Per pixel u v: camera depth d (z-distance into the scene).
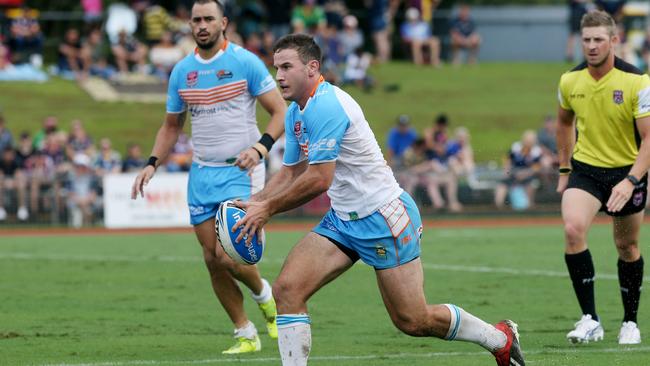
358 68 106.12
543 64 125.06
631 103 26.00
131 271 44.44
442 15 123.81
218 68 26.67
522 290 37.28
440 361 24.53
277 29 109.81
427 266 45.03
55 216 68.06
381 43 117.25
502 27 129.25
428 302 34.44
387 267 20.64
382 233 20.44
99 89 100.94
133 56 104.62
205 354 26.12
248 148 27.09
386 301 20.91
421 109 100.94
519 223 69.06
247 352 26.48
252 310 33.94
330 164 20.08
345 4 123.25
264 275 42.72
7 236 63.38
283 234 62.91
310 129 20.22
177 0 111.94
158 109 97.00
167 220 68.19
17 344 27.50
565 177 28.48
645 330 28.98
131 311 33.50
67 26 114.00
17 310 33.69
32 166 69.94
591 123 26.70
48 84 102.00
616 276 40.34
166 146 27.52
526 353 25.33
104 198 68.06
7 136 71.06
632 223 26.77
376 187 20.52
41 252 53.03
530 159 72.12
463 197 72.00
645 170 25.50
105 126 91.69
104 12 112.69
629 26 118.62
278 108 26.72
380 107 100.69
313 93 20.34
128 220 68.00
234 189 26.81
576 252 26.75
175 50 104.44
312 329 29.80
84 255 51.28
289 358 20.36
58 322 31.30
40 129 89.31
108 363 24.67
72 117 92.94
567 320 30.81
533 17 128.75
